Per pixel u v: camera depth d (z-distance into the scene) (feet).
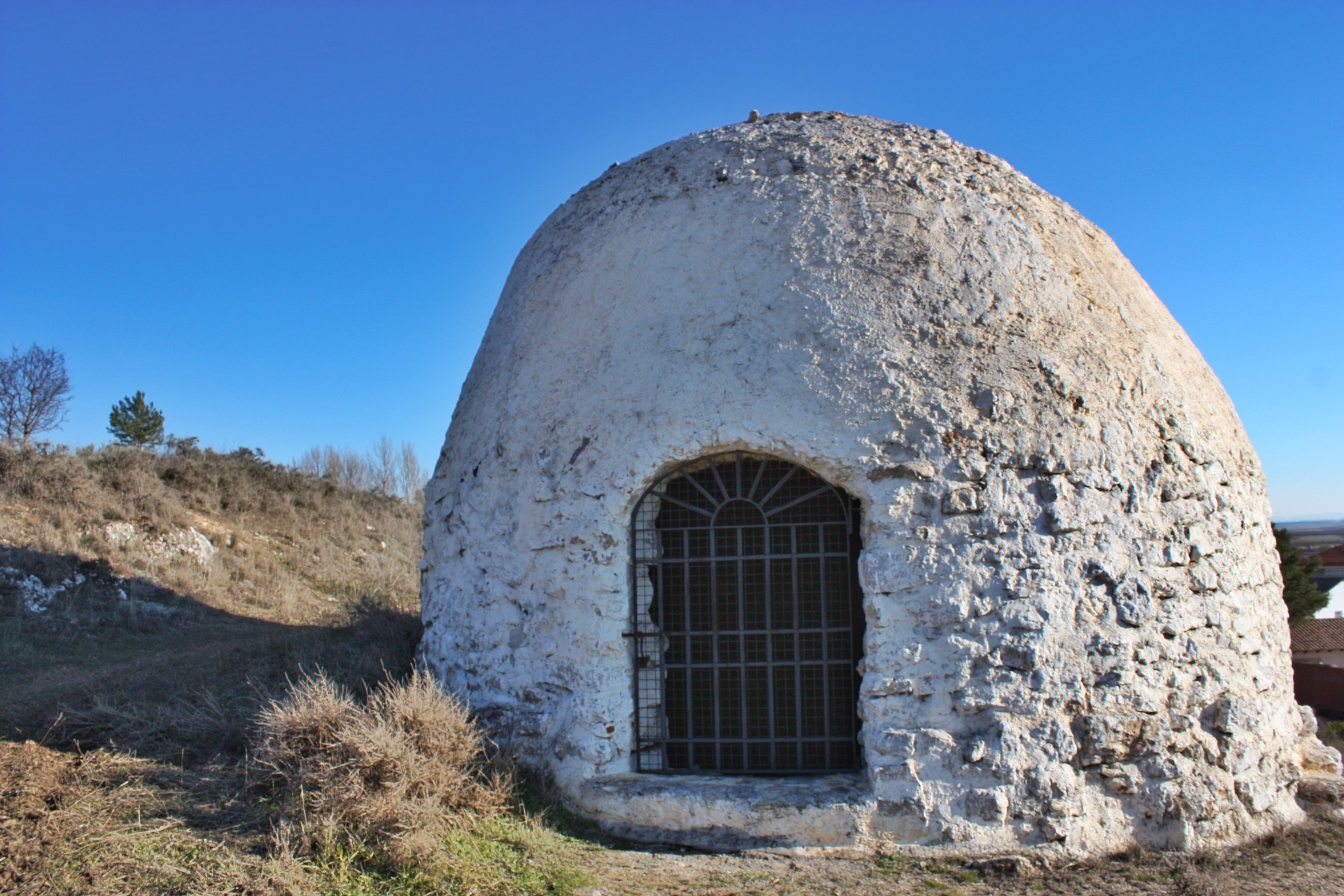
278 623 47.96
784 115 24.22
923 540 17.51
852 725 18.38
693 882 15.49
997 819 16.79
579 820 18.03
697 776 18.49
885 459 17.80
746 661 18.84
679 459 18.72
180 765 19.24
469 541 21.59
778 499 18.94
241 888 13.39
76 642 37.73
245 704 24.16
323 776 16.08
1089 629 17.78
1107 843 17.25
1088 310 20.72
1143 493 19.04
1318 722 41.04
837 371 18.44
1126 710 17.67
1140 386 20.24
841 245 19.72
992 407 18.29
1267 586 21.33
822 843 16.87
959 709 17.07
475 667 20.59
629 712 18.90
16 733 22.11
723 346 19.08
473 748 18.07
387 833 15.20
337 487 88.43
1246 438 23.08
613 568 18.92
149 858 14.24
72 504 54.24
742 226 20.30
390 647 29.63
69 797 16.65
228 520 68.28
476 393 23.65
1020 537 17.72
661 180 22.26
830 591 18.54
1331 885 16.53
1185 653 18.61
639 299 20.42
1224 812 18.30
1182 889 15.96
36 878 13.23
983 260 19.99
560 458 19.88
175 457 72.28
